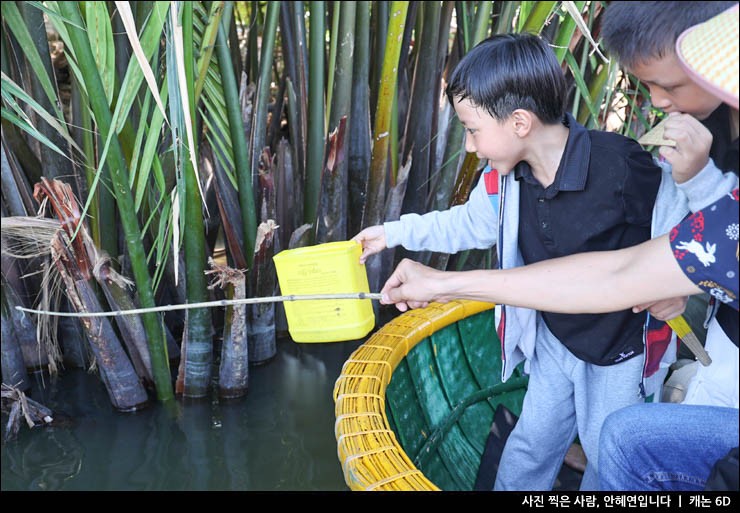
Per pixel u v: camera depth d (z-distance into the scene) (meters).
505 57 1.24
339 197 2.57
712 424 1.10
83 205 2.38
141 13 2.14
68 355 2.56
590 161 1.34
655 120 2.63
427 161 2.77
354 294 1.35
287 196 2.76
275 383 2.45
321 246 1.44
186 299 2.35
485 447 2.00
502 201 1.43
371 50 2.91
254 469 2.01
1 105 2.31
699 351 1.24
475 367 2.03
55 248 2.11
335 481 1.96
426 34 2.62
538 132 1.31
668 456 1.13
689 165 1.09
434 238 1.56
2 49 2.27
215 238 2.96
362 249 1.58
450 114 2.73
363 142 2.70
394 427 1.60
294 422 2.22
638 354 1.45
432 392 1.85
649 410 1.13
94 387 2.44
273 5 2.50
